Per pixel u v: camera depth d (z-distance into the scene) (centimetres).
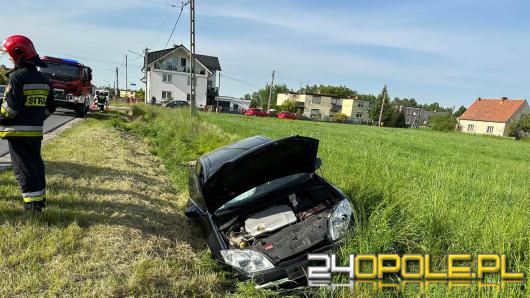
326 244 378
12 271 333
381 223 408
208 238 418
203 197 434
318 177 491
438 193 535
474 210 481
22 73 406
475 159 1387
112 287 328
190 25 2292
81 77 1722
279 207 448
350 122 7475
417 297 324
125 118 2175
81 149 899
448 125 5575
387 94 7294
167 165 927
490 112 6700
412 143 2070
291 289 349
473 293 324
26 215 436
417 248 403
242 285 354
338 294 343
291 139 420
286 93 9138
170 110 2300
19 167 434
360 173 655
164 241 451
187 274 385
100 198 550
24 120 420
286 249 369
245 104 7012
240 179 447
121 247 405
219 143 1242
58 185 584
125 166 793
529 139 4653
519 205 540
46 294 309
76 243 395
